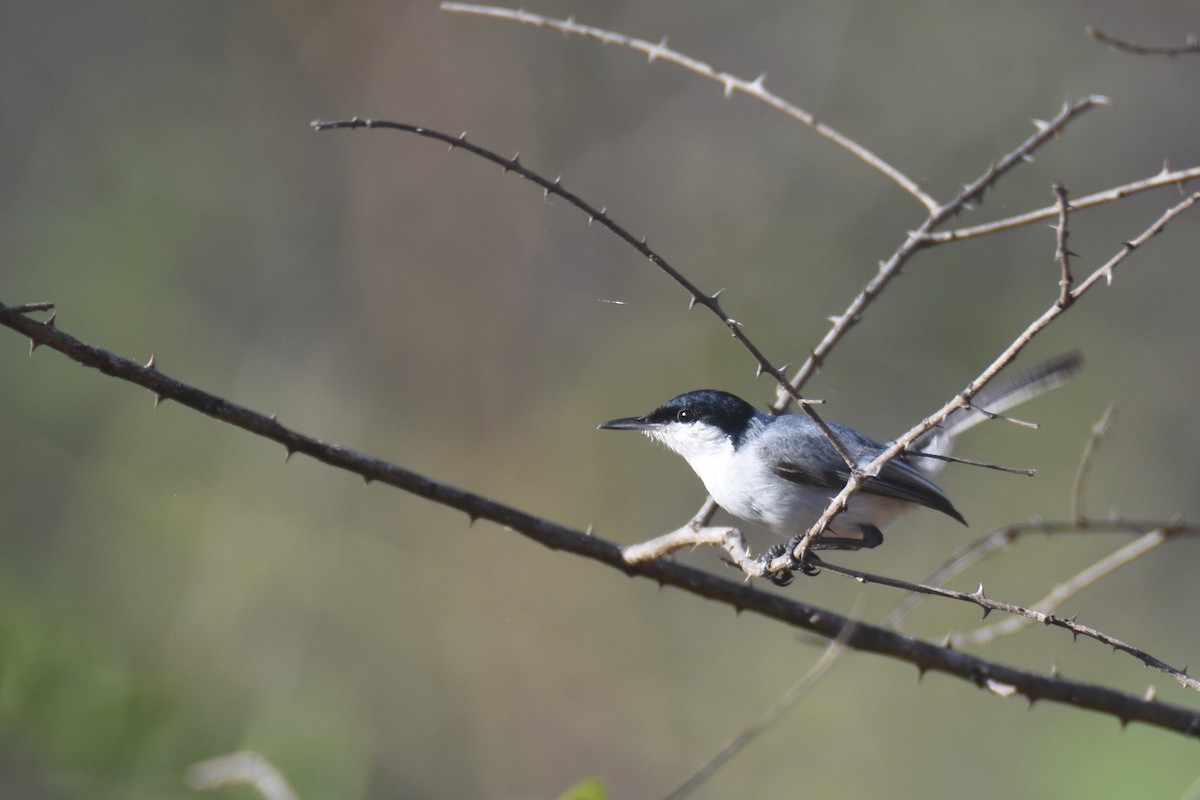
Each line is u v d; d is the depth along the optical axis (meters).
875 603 13.30
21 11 14.90
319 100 15.73
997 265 15.13
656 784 12.04
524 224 15.70
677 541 5.20
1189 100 15.68
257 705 10.36
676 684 12.72
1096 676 12.81
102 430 12.74
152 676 9.77
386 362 15.17
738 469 7.15
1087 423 14.70
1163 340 15.20
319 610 12.41
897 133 15.77
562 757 12.13
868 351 14.98
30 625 9.35
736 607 5.64
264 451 13.32
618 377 15.15
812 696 12.54
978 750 11.88
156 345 14.23
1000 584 13.59
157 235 14.67
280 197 15.37
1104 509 14.05
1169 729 5.76
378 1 15.77
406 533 13.36
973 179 15.54
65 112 14.86
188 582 12.00
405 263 15.47
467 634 12.71
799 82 16.03
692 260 15.59
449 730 12.13
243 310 14.89
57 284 14.12
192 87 15.44
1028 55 15.83
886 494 7.04
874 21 16.00
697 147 15.96
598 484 14.62
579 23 16.14
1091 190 15.63
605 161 15.96
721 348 15.15
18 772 8.68
